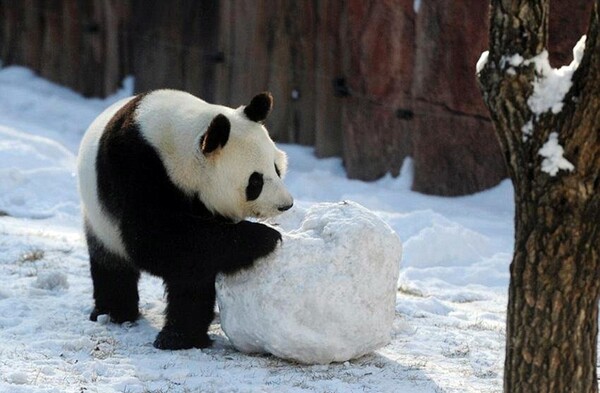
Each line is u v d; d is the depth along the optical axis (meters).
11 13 30.25
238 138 10.74
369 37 22.30
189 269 10.78
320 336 10.60
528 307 7.94
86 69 28.88
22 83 29.38
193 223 10.73
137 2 27.38
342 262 10.66
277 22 24.08
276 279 10.56
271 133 24.56
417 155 21.95
